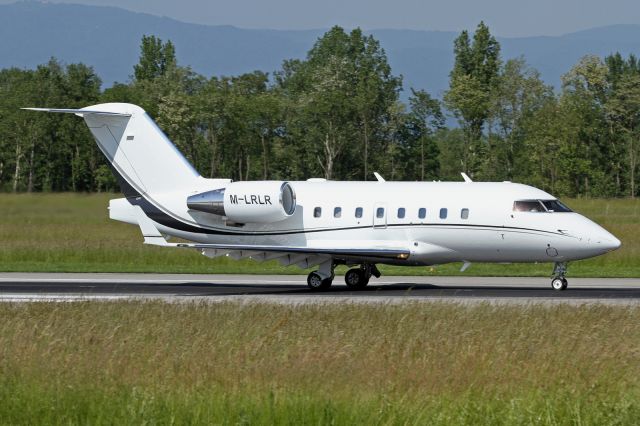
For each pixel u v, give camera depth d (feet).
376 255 308.19
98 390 149.59
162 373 163.02
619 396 148.25
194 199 327.88
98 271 371.76
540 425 135.03
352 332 205.46
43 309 239.30
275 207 317.83
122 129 338.75
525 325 213.66
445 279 349.61
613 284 329.93
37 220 464.24
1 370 164.04
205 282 337.11
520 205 304.71
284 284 331.98
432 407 139.23
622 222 557.74
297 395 143.33
